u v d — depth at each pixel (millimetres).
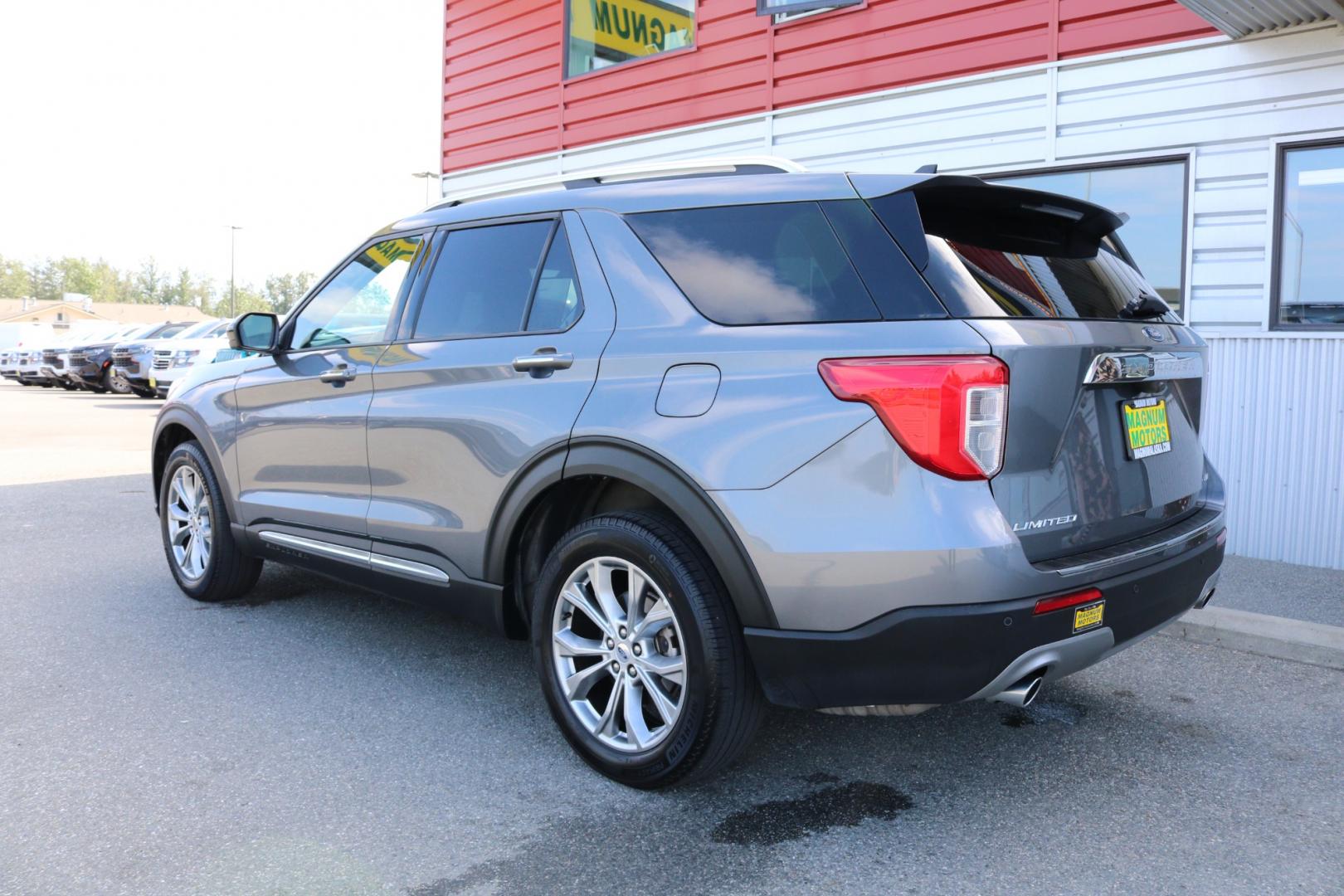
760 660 2652
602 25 9375
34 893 2398
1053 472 2566
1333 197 5609
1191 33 5910
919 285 2555
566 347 3123
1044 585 2473
